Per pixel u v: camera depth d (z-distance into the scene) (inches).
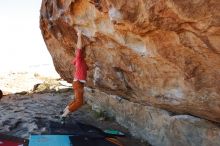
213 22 124.7
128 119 312.5
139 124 291.4
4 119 360.8
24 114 384.8
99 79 284.8
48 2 284.8
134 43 185.5
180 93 189.9
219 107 170.2
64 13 237.3
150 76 206.7
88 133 247.3
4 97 505.7
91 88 381.4
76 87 243.1
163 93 208.5
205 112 190.9
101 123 343.6
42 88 584.4
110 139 247.1
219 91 159.3
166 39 158.7
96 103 388.2
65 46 300.7
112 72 251.9
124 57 214.8
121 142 271.3
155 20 148.2
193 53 152.5
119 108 328.8
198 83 166.6
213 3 120.2
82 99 249.9
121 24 170.2
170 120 238.7
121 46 201.3
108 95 345.7
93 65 274.5
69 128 259.1
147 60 191.8
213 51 139.5
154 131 266.4
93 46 240.1
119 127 323.9
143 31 163.8
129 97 286.4
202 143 208.7
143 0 145.9
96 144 240.1
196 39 141.3
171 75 185.8
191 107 196.7
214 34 130.6
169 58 169.5
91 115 375.2
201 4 124.0
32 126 319.3
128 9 157.0
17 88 594.2
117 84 265.4
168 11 138.3
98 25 202.8
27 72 796.6
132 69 219.6
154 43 169.3
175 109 227.1
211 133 201.5
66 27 256.2
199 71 161.2
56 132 249.4
